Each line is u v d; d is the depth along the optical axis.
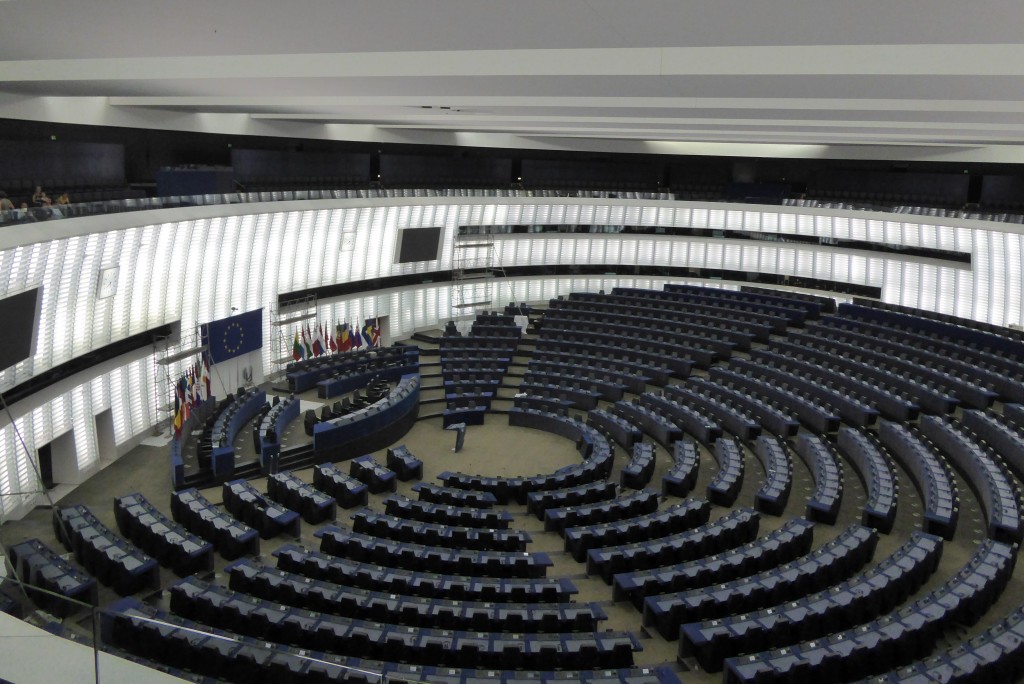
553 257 44.78
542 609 15.59
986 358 31.62
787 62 12.91
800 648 13.60
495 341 36.50
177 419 25.20
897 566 16.56
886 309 39.03
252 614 14.48
